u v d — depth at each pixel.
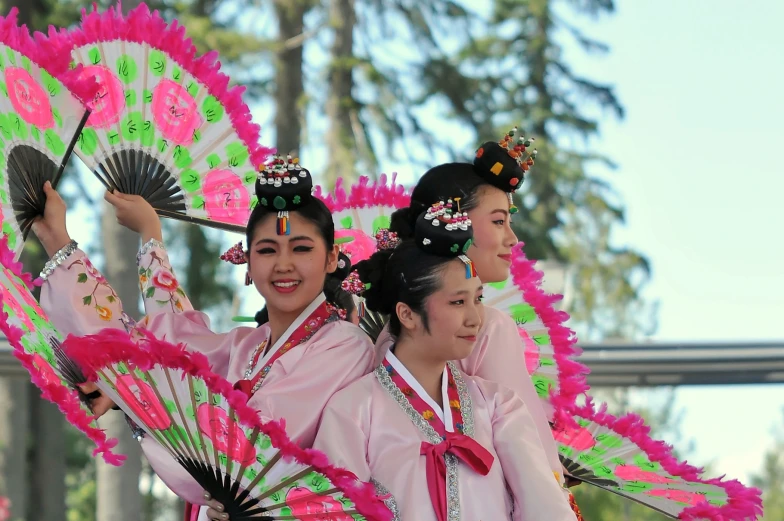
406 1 40.22
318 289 7.30
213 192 8.50
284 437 5.71
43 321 6.30
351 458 6.57
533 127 48.38
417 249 6.84
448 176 7.66
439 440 6.75
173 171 8.37
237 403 5.68
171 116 8.30
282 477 5.93
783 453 67.69
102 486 26.58
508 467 6.85
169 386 5.93
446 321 6.74
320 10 39.12
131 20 8.10
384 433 6.72
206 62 8.40
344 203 9.30
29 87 6.74
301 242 7.18
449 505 6.58
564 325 8.42
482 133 43.38
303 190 7.16
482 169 7.70
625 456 8.16
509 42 50.09
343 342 7.17
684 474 7.90
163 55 8.23
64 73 6.88
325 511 6.01
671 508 8.18
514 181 7.70
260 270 7.21
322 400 6.89
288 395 6.88
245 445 5.88
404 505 6.54
